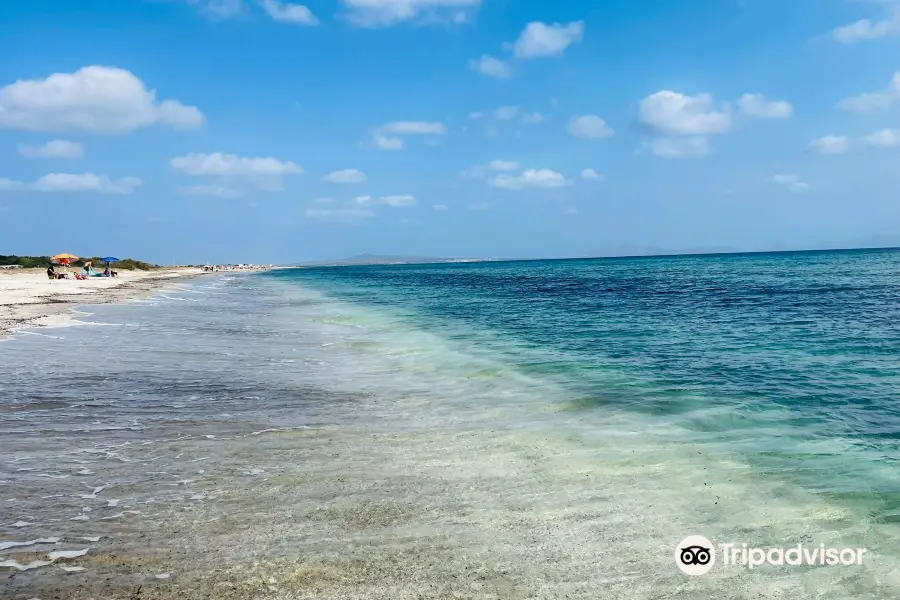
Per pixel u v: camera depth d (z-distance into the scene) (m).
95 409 9.08
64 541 4.67
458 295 44.78
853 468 6.56
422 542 4.77
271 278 110.12
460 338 18.69
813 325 20.42
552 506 5.50
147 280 74.44
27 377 11.47
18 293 37.88
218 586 4.04
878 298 30.67
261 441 7.54
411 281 79.81
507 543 4.77
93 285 51.84
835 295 33.34
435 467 6.59
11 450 7.00
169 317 25.42
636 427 8.27
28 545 4.59
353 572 4.27
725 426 8.34
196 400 9.85
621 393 10.52
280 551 4.57
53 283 52.78
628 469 6.54
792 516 5.32
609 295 39.53
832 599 4.02
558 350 15.84
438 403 9.79
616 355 14.88
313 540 4.77
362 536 4.85
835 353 14.77
